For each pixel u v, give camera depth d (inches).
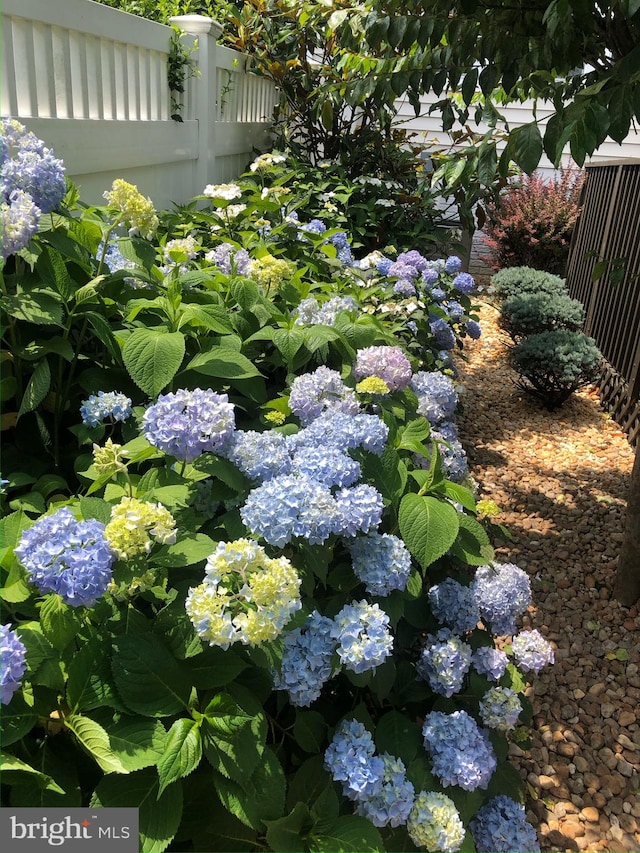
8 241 64.0
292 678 55.3
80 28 116.1
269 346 92.1
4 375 75.8
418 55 115.7
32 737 51.1
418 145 292.0
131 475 61.8
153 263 88.1
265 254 114.4
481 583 75.7
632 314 183.6
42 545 45.3
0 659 41.1
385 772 56.3
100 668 48.7
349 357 88.6
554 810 79.8
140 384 66.2
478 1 92.7
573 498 145.6
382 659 56.3
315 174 226.8
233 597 48.7
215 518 67.2
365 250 229.1
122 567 48.9
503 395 203.6
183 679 50.1
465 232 313.4
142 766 45.6
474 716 74.0
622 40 94.6
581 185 296.8
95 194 131.2
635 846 76.1
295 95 252.8
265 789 49.3
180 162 175.5
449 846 54.6
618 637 106.1
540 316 214.5
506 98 116.8
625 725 91.5
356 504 60.0
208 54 180.1
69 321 73.4
